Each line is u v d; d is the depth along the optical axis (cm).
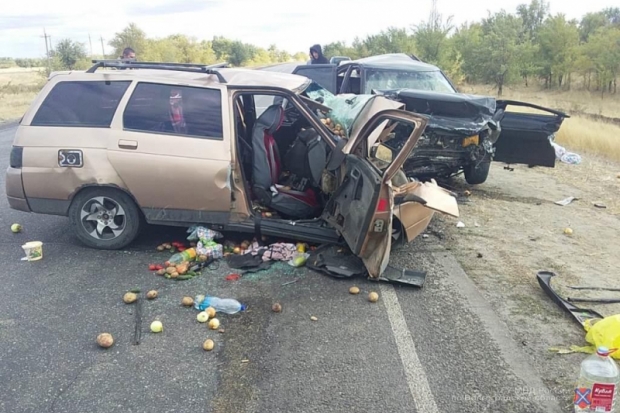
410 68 1064
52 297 487
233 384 366
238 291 507
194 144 561
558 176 1075
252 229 577
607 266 598
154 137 563
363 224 512
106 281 521
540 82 4181
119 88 580
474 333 442
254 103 696
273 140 600
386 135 595
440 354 409
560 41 3816
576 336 442
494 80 3550
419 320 462
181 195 564
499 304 497
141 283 519
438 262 598
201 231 579
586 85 3919
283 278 538
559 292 526
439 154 813
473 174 916
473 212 797
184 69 609
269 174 590
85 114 578
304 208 599
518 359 405
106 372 378
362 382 371
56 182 570
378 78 1030
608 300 507
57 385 362
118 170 559
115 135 565
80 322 445
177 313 464
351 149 548
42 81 4375
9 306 469
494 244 661
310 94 674
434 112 821
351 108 591
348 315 467
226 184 559
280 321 454
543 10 4525
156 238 630
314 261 561
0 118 2125
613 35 3703
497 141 919
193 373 379
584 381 351
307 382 370
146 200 569
